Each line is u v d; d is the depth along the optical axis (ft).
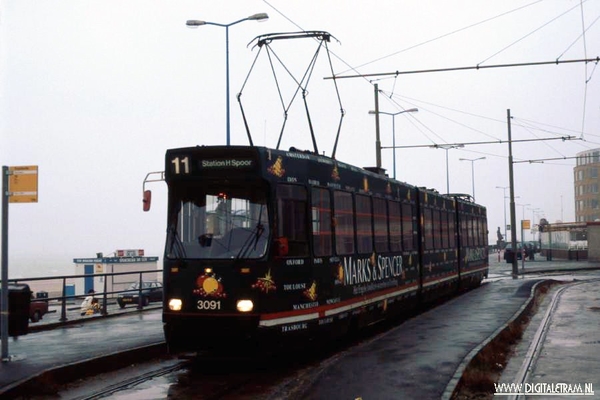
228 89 92.84
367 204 53.83
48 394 33.27
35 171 38.32
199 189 39.91
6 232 38.68
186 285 38.91
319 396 31.04
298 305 40.37
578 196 495.82
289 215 40.42
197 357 38.70
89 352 40.63
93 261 142.61
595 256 229.66
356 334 54.80
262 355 37.78
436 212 78.89
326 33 49.29
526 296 81.76
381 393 31.17
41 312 98.02
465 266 92.73
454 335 48.91
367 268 52.44
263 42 50.19
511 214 135.13
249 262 38.11
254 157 38.86
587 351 44.50
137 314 65.72
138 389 34.68
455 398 31.48
